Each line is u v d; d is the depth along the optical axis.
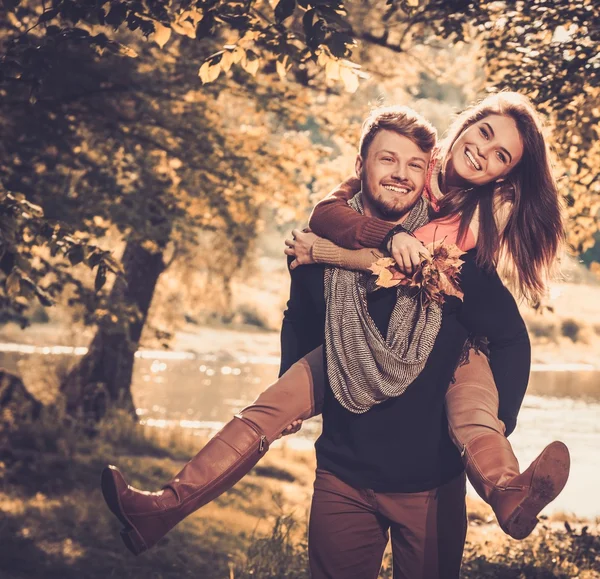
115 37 11.46
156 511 3.30
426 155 3.51
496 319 3.45
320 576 3.63
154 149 12.12
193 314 21.44
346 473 3.51
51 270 11.09
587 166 8.19
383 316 3.46
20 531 9.22
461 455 3.33
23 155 10.86
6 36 10.40
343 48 4.87
